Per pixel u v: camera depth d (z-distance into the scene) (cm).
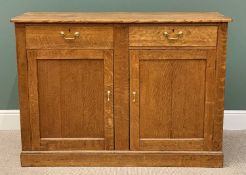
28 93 259
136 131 263
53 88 259
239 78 323
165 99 259
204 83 256
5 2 313
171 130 263
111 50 253
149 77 256
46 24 249
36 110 261
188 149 264
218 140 263
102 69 256
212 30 249
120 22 247
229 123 327
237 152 289
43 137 265
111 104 260
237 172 260
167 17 258
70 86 259
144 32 250
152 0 312
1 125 328
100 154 265
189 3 312
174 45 251
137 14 282
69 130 264
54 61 255
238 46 318
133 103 260
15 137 315
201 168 265
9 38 318
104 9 313
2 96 325
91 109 262
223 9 313
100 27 250
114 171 261
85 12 304
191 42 250
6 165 270
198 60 254
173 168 264
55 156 266
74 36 251
